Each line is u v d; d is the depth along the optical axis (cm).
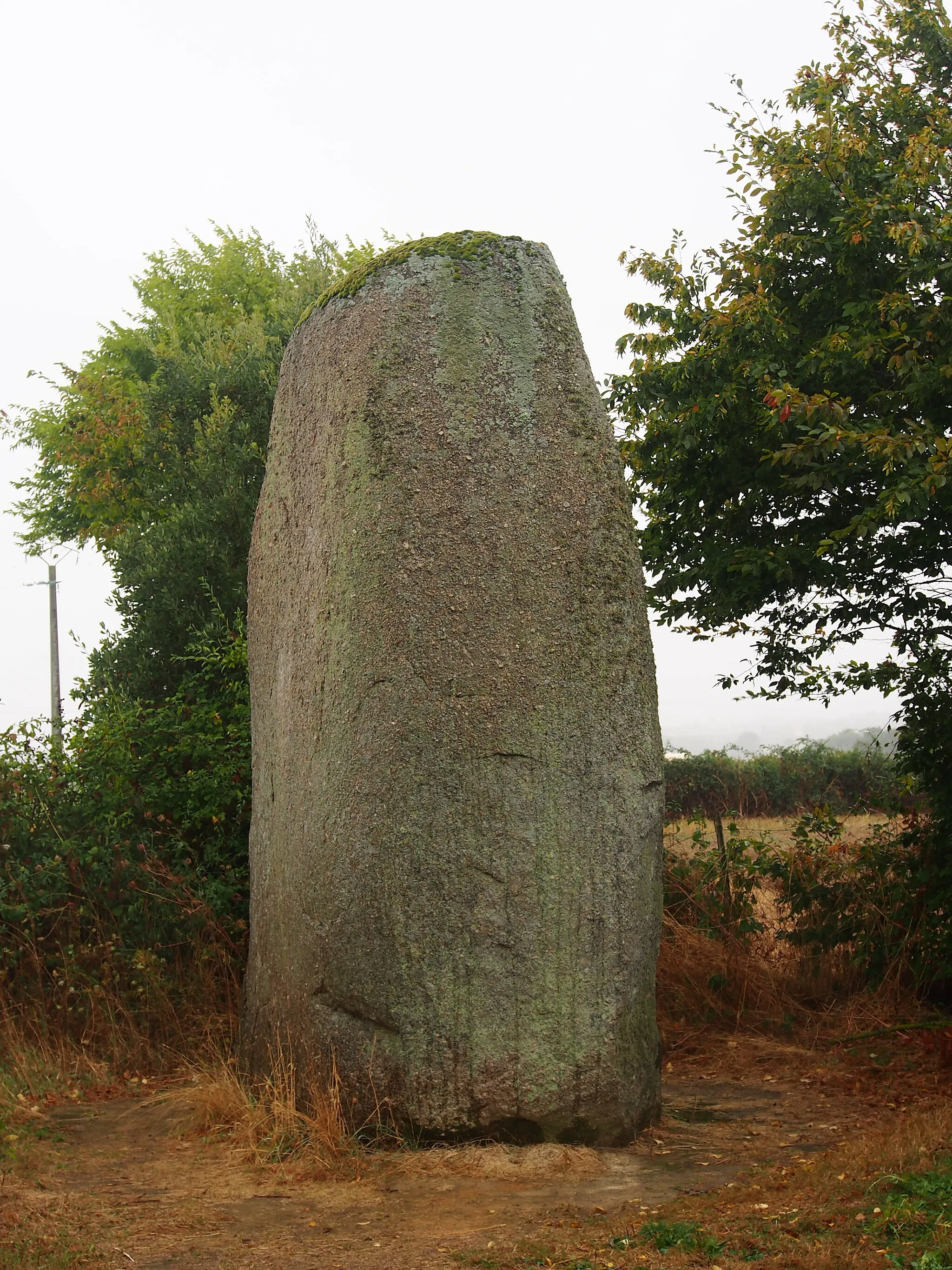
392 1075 543
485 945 546
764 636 895
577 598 580
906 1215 407
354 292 641
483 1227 443
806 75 916
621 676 584
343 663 587
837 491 850
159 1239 437
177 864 820
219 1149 554
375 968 551
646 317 923
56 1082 680
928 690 831
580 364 612
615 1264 392
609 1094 552
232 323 2231
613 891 566
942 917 835
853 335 823
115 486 1722
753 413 849
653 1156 541
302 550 653
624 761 578
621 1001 562
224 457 1182
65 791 838
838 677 881
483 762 556
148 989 756
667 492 903
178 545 1091
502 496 582
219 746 857
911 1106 625
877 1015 826
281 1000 607
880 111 909
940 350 780
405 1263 407
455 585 571
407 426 590
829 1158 502
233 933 806
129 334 2314
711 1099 666
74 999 755
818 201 853
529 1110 538
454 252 618
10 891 773
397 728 561
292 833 613
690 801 1399
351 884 562
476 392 594
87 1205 478
